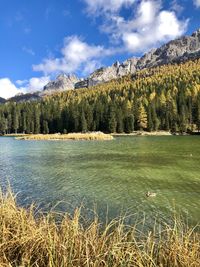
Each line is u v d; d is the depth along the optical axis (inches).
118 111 5531.5
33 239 253.0
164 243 271.9
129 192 840.9
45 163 1427.2
